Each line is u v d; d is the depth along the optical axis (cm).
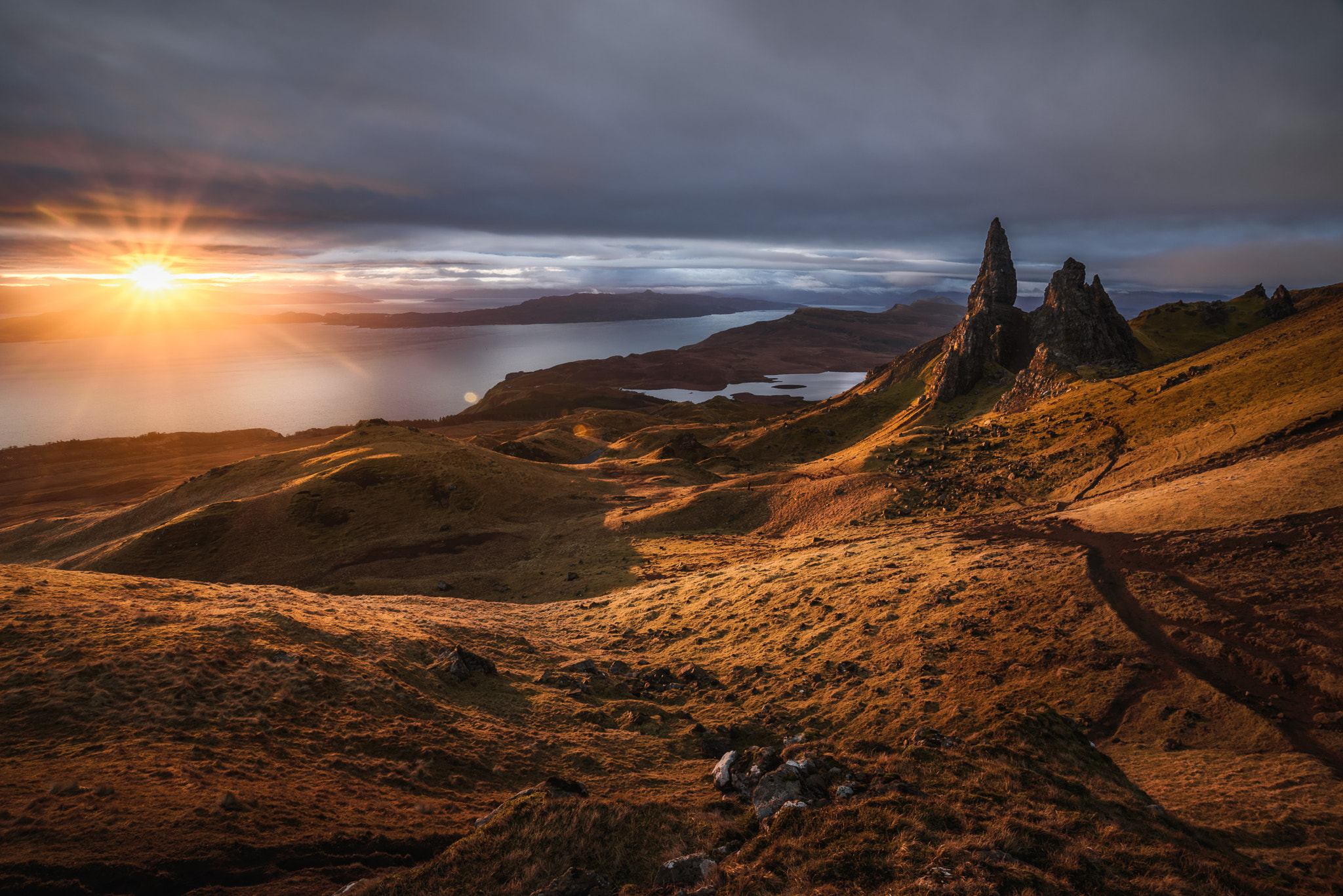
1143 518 5797
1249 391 9306
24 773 2033
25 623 3316
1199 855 1656
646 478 16838
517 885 1524
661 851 1691
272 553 11212
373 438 17062
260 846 1770
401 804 2292
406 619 5231
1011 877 1365
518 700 3719
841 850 1482
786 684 4200
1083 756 2217
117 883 1530
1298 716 3028
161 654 3088
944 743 2192
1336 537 4303
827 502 11456
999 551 5856
